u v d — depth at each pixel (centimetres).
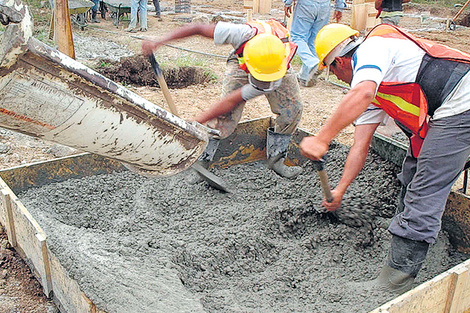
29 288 331
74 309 285
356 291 295
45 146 540
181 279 297
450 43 1182
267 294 295
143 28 1218
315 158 251
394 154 394
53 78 198
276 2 2002
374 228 361
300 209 375
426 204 277
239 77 405
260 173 458
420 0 1930
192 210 385
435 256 339
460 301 274
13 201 331
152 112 233
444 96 265
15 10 175
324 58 289
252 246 335
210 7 1778
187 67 800
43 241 296
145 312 256
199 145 271
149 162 258
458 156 269
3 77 185
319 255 339
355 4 765
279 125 432
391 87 273
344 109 245
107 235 329
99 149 235
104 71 764
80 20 1151
